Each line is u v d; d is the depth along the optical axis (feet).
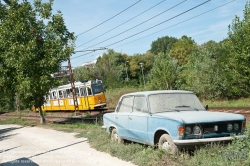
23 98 72.38
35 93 66.64
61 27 65.31
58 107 115.14
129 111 27.25
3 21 62.23
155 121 22.65
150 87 97.14
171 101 24.58
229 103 75.15
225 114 22.20
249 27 64.18
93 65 202.69
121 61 262.26
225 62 76.84
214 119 20.72
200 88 84.48
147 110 24.21
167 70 92.38
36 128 63.77
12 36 61.36
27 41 61.72
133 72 273.54
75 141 37.70
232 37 68.33
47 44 62.80
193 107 24.47
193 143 19.94
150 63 282.56
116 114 29.25
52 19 65.46
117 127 29.07
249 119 41.96
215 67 83.41
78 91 102.68
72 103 106.42
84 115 89.76
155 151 21.84
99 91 99.66
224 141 20.62
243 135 20.52
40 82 61.41
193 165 18.75
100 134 36.70
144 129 24.16
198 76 85.46
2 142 47.60
